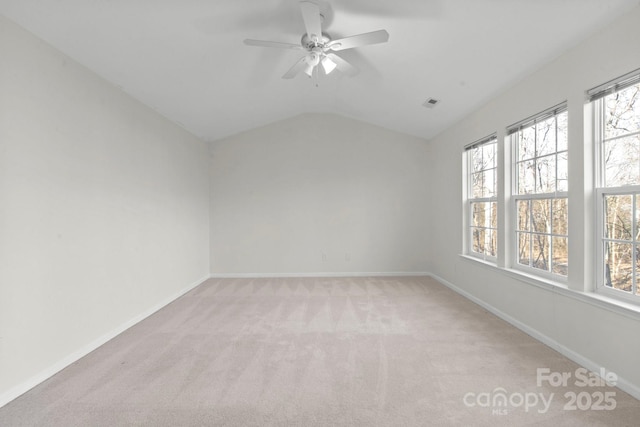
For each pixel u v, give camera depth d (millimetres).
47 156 2301
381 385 2104
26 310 2117
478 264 3826
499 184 3398
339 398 1962
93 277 2748
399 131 5480
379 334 2969
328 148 5520
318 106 5195
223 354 2586
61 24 2201
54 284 2340
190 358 2520
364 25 2689
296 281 5164
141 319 3445
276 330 3092
